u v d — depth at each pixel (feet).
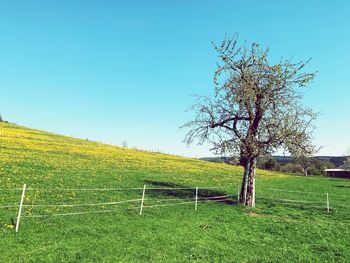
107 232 70.69
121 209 90.99
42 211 79.46
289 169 431.02
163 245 66.44
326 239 81.30
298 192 164.66
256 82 113.80
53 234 65.67
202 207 106.52
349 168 381.40
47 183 108.68
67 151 200.34
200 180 172.76
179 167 220.64
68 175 126.52
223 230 82.58
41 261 52.85
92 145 270.87
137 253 60.80
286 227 90.07
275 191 160.97
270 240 78.13
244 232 83.05
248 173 118.42
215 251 66.49
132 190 117.39
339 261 67.36
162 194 118.21
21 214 74.84
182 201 111.24
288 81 114.52
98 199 98.48
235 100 113.39
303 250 72.54
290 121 112.27
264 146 114.11
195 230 79.71
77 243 62.13
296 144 110.83
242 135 115.24
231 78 117.19
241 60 116.98
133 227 76.02
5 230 64.23
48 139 252.01
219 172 227.61
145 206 96.07
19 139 218.18
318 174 425.28
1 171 115.85
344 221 103.50
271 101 111.55
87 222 76.13
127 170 165.07
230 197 129.49
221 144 116.16
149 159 238.89
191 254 63.57
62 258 54.80
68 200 93.15
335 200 145.28
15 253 54.39
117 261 56.24
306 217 106.42
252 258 65.05
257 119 115.03
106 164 175.11
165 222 83.92
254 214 106.11
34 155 164.25
